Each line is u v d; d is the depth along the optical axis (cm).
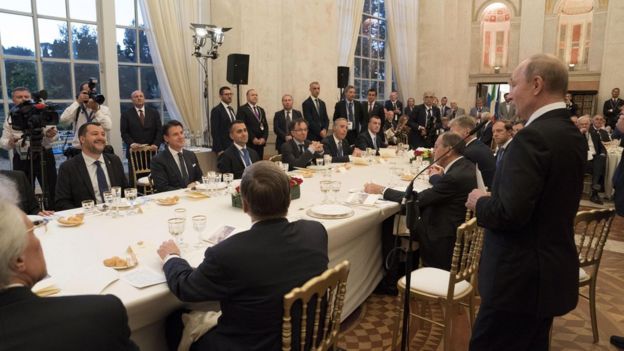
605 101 984
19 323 92
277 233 149
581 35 1048
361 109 736
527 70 159
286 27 692
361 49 958
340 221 248
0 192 164
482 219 163
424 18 1077
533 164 149
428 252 285
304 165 443
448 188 274
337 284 157
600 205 617
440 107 984
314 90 682
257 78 659
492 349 171
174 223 197
